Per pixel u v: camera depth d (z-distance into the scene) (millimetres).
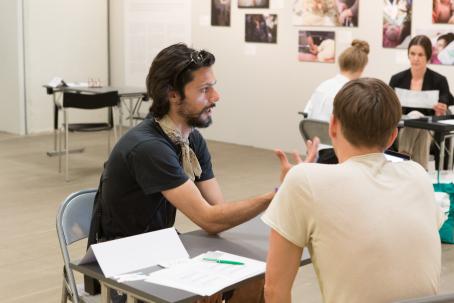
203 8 8797
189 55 2387
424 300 1527
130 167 2359
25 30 9055
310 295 3744
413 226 1634
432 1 6859
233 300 2447
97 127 7016
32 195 5922
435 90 5586
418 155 5109
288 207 1668
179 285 1847
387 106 1651
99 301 2379
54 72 9391
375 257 1597
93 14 9703
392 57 7234
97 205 2490
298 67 8000
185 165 2488
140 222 2422
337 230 1609
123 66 9852
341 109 1679
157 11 9297
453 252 4461
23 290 3789
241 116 8617
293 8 7930
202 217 2305
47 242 4637
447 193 4613
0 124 9391
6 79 9227
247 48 8430
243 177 6785
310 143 2131
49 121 9406
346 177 1640
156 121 2465
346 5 7488
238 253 2150
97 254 1976
